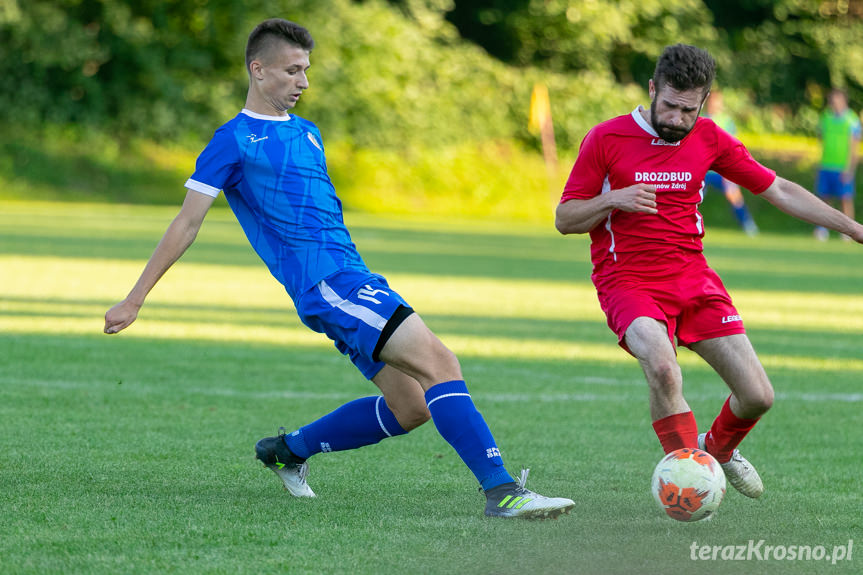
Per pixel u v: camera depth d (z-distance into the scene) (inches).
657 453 725.3
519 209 4414.4
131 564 441.4
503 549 478.3
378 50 4490.7
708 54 581.0
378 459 692.7
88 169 4050.2
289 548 471.8
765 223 4227.4
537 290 1846.7
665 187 604.1
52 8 4156.0
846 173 3437.5
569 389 978.1
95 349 1101.7
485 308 1571.1
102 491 577.3
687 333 613.3
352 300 557.0
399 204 4254.4
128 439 719.1
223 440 727.7
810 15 5418.3
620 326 593.3
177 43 4315.9
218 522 516.7
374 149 4389.8
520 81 4719.5
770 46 5398.6
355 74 4409.5
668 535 514.3
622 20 5093.5
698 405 932.6
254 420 800.9
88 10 4217.5
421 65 4596.5
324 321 565.9
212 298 1572.3
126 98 4207.7
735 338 606.2
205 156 566.3
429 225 3668.8
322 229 570.9
